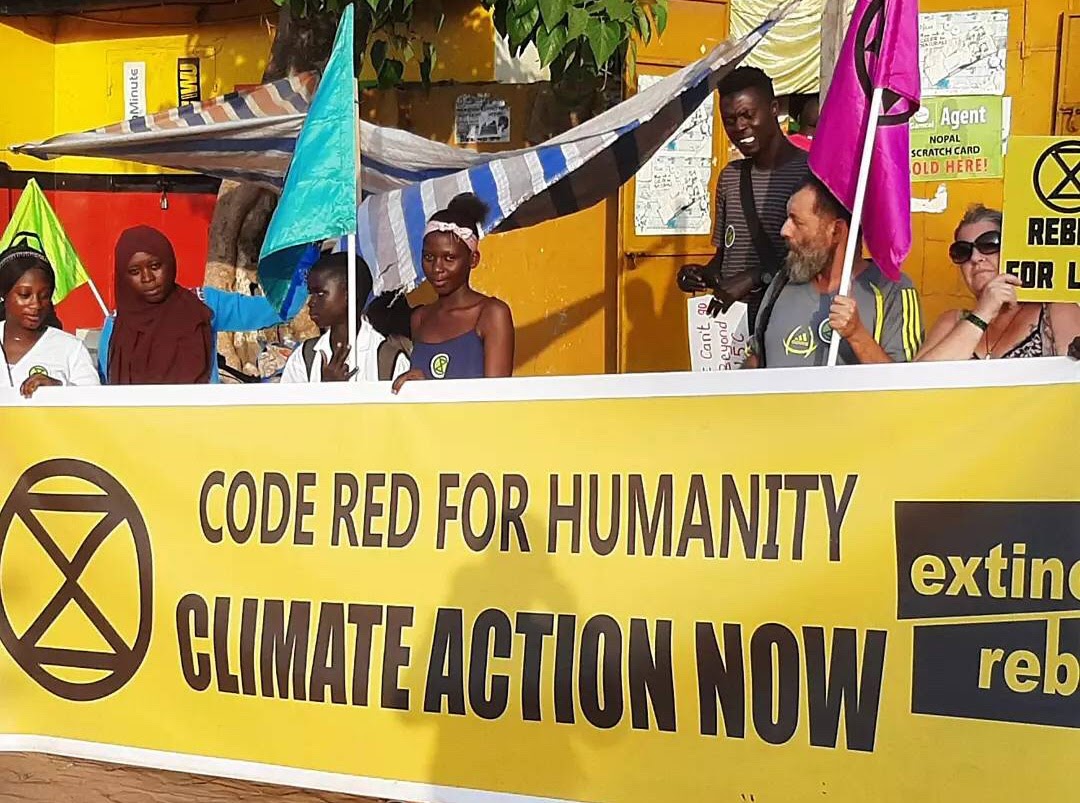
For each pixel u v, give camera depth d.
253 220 6.79
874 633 3.22
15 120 8.38
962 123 6.32
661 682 3.41
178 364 5.46
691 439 3.42
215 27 8.12
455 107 7.18
